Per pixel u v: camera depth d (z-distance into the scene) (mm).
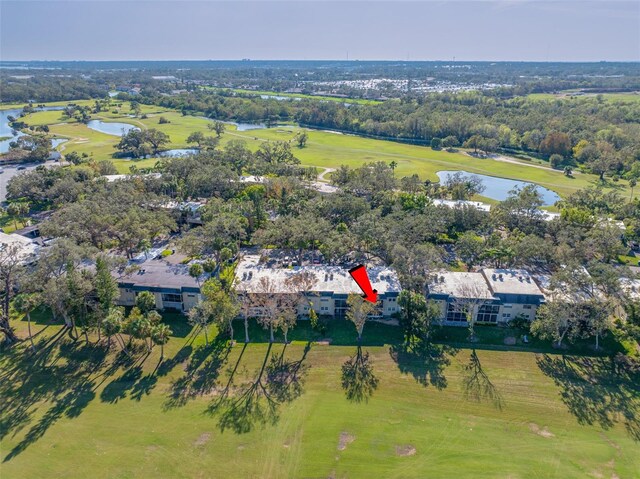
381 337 66000
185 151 197500
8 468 43750
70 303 61875
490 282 71875
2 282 66812
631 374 58031
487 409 52406
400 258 73438
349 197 103875
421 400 53750
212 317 69938
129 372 57938
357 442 47438
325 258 83062
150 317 60562
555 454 46250
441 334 66812
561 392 55125
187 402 52844
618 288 63500
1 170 152125
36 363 59312
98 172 139000
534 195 103688
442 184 146375
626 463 45188
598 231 87188
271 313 63562
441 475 43625
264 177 131375
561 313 60094
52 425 49062
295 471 43844
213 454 45719
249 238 98875
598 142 177875
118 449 46188
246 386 55719
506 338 65875
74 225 85438
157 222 92125
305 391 54969
